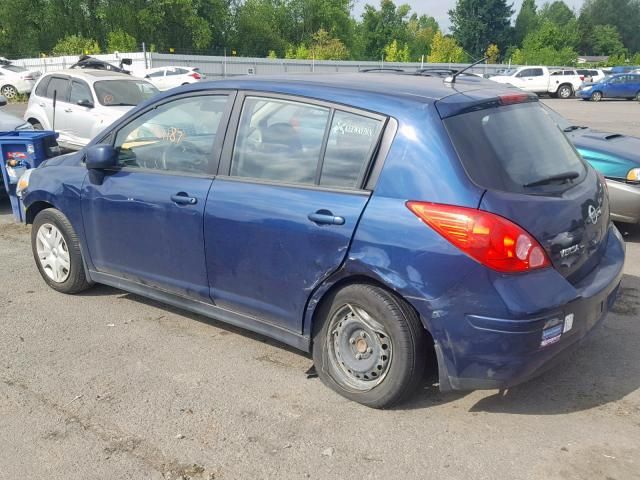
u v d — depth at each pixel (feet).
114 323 15.08
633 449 10.03
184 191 13.08
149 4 160.97
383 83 11.85
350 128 11.09
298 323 11.85
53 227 16.46
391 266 10.26
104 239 15.10
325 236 10.95
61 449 10.16
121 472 9.58
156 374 12.60
